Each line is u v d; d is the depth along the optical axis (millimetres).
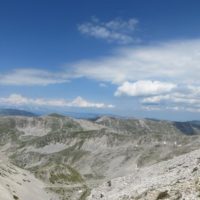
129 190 93875
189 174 75938
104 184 125812
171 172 93625
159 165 114250
